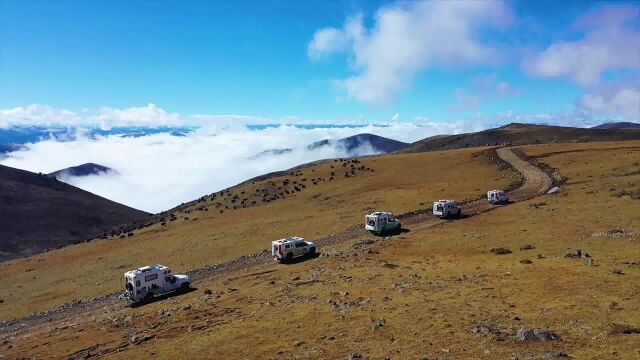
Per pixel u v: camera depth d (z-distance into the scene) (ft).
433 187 349.00
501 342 71.00
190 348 88.79
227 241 260.21
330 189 407.44
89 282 225.15
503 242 162.81
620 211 188.65
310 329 90.12
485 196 298.56
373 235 223.51
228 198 463.42
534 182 326.44
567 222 183.73
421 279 119.85
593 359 61.31
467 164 440.04
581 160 375.04
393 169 461.37
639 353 61.41
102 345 103.86
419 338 77.61
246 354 81.66
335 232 242.99
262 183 488.44
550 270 112.68
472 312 87.61
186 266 221.66
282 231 264.31
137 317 129.08
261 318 101.71
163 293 164.04
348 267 146.92
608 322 74.33
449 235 189.88
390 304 99.55
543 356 63.41
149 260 251.19
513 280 107.65
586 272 106.83
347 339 81.87
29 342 128.77
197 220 382.63
